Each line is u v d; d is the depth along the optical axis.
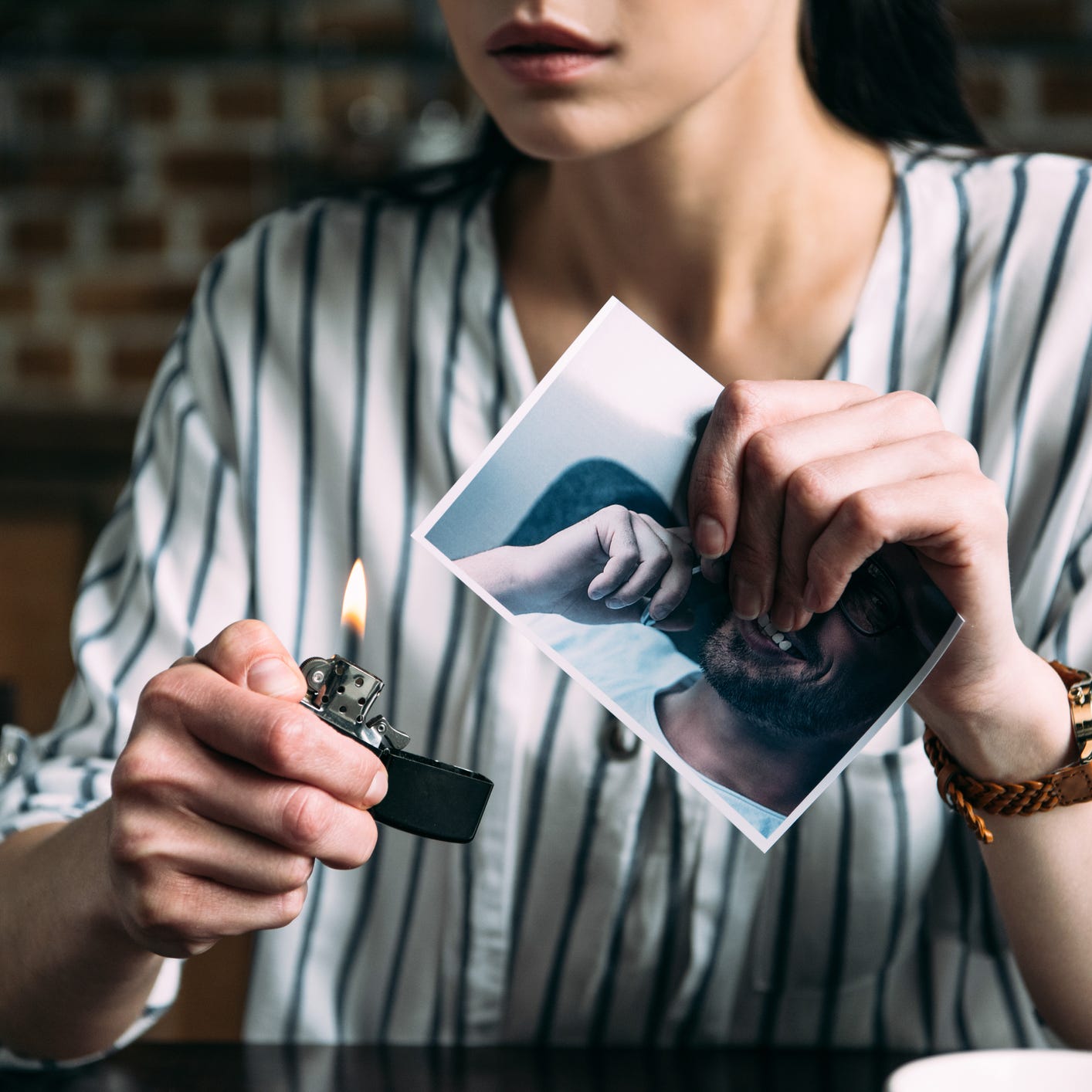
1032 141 2.41
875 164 0.83
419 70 2.51
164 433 0.91
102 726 0.79
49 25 2.54
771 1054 0.72
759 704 0.56
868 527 0.52
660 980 0.81
